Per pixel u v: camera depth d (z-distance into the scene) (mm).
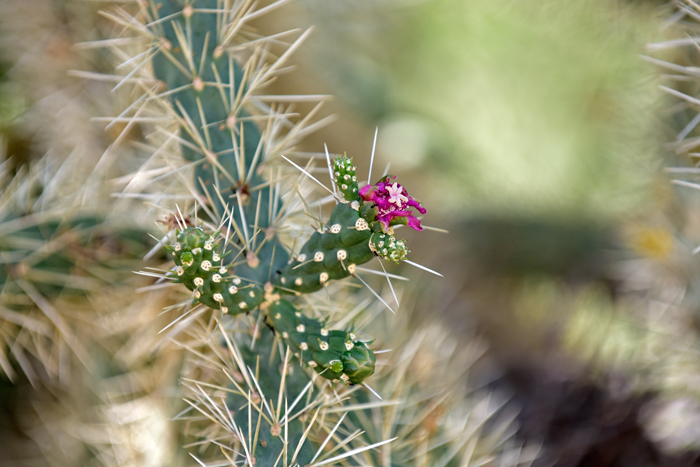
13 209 553
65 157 667
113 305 564
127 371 583
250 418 467
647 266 800
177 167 513
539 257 1061
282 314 466
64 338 571
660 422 726
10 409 637
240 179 490
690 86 667
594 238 1023
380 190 440
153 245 562
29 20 686
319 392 485
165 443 554
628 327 846
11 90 709
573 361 867
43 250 540
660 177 797
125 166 643
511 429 812
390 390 546
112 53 666
